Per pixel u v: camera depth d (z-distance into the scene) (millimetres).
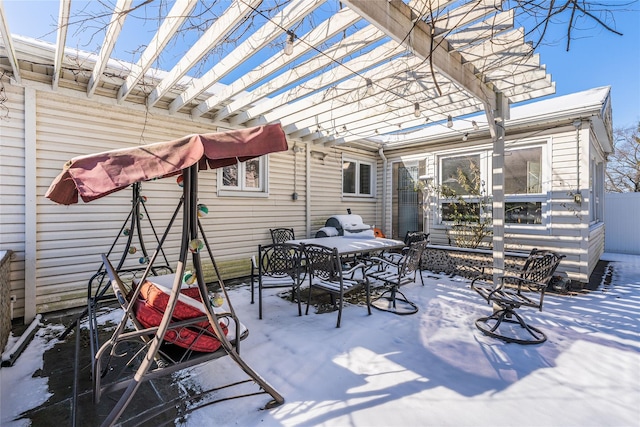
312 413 1905
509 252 4996
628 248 7973
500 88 3480
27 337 2924
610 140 6289
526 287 4574
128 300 2230
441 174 6578
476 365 2451
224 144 1688
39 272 3562
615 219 8203
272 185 5836
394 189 7559
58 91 3594
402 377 2291
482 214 5832
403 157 7258
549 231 4984
